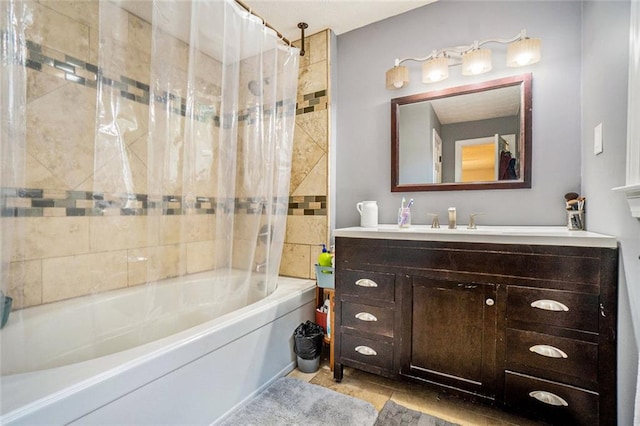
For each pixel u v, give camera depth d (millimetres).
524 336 1222
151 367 1017
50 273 1413
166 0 1438
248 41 1682
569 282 1149
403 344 1467
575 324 1139
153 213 1562
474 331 1314
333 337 1698
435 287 1393
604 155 1224
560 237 1164
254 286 1790
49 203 1409
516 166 1666
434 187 1868
